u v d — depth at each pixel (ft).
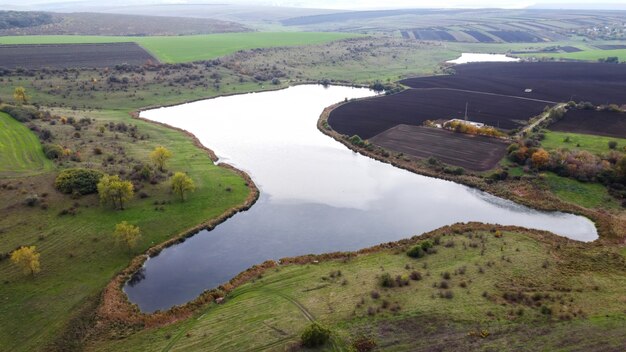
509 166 303.48
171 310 168.45
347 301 166.50
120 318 164.25
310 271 190.90
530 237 216.95
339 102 476.13
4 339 152.97
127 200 241.14
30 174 256.32
